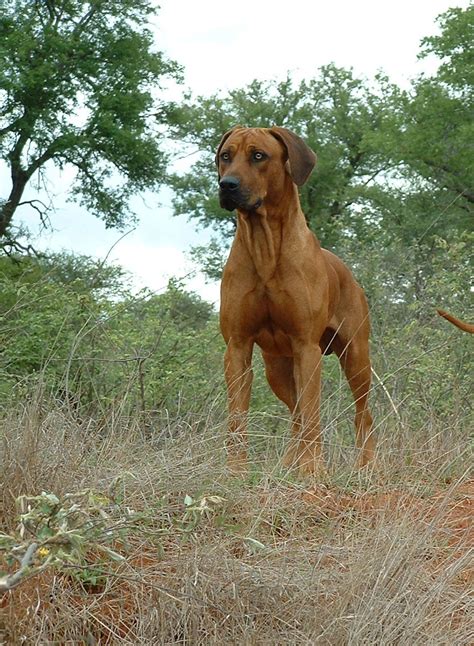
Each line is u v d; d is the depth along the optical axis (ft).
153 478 18.01
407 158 90.22
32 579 14.43
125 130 101.50
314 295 24.35
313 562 16.08
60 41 97.35
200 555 15.29
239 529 16.93
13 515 16.28
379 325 41.42
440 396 33.42
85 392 28.32
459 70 91.15
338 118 127.75
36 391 20.75
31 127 97.50
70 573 14.84
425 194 90.48
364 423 27.71
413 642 13.89
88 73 102.17
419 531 16.96
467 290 40.68
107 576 14.82
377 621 14.12
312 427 23.85
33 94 97.91
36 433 17.70
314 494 20.06
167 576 14.99
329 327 27.14
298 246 24.18
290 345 25.14
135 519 14.78
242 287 24.27
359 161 128.77
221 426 21.50
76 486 17.13
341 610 14.28
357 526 17.48
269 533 17.57
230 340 24.75
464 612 15.17
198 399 28.60
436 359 35.01
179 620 14.20
